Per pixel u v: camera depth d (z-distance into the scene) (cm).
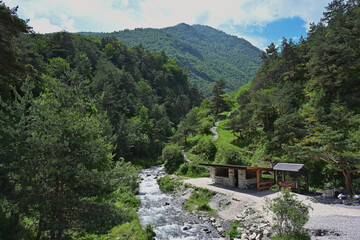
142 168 6500
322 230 1530
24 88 1287
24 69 1962
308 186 2736
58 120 1201
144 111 9644
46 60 9775
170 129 11031
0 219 1295
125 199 2719
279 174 3141
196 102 19625
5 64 1795
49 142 1131
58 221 1095
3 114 1138
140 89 12588
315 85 4681
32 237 1284
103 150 1344
